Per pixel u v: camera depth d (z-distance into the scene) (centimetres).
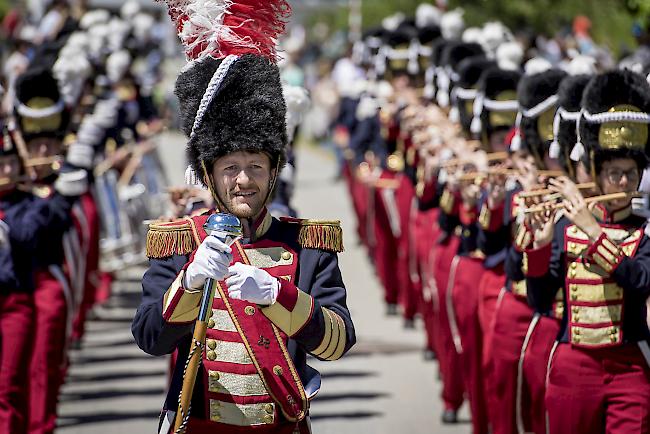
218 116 1288
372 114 3562
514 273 1891
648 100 1662
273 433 1291
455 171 2359
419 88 3391
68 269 2478
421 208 2831
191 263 1235
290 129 1970
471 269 2252
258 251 1307
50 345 2086
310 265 1312
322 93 7856
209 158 1290
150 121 3900
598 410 1677
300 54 4525
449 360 2422
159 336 1277
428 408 2541
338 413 2497
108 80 3703
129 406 2528
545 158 2011
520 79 2283
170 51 4744
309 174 6825
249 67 1299
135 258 3591
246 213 1295
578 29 3641
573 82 1823
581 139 1698
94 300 3238
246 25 1312
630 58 3017
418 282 2959
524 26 4466
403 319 3319
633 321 1670
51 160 2183
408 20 3891
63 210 2117
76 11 4047
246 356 1285
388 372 2834
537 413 1903
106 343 3102
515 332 1981
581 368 1672
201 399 1293
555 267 1712
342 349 1284
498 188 2059
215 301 1291
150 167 3894
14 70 3003
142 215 3625
